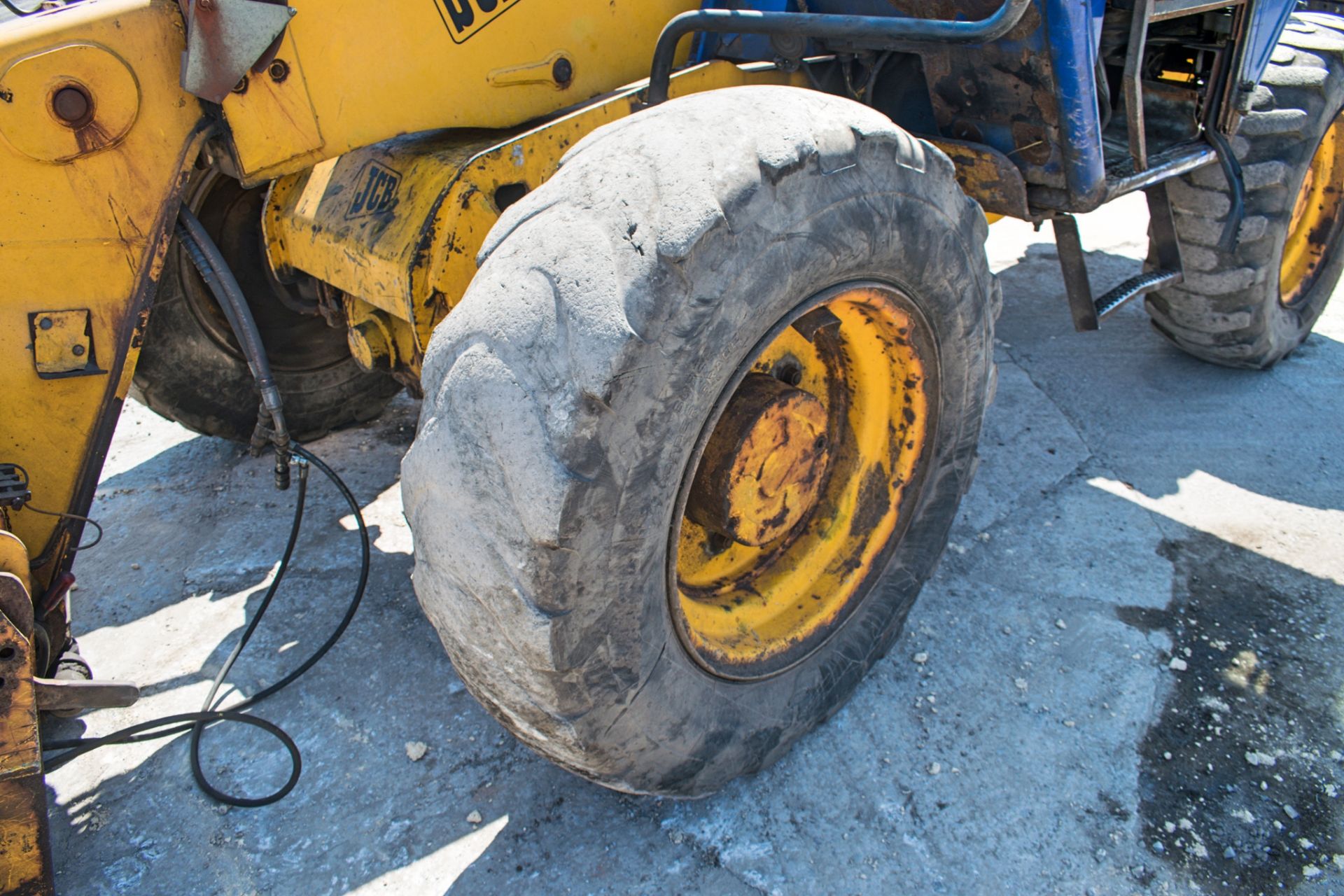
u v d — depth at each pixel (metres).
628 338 1.46
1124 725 2.40
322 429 3.76
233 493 3.49
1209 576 2.91
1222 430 3.66
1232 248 3.46
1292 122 3.44
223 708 2.54
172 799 2.28
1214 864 2.06
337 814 2.23
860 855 2.09
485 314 1.57
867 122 1.77
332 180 2.60
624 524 1.59
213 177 3.13
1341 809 2.18
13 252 1.88
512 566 1.55
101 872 2.11
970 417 2.39
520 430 1.50
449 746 2.41
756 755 2.15
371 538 3.22
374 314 2.69
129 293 2.01
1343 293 4.81
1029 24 2.31
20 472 1.94
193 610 2.91
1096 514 3.20
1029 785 2.25
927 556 2.50
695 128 1.62
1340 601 2.79
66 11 1.91
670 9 2.78
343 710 2.53
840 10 2.62
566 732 1.72
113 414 2.06
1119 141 3.23
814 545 2.37
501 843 2.14
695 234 1.49
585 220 1.55
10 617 1.67
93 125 1.89
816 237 1.68
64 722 2.49
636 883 2.04
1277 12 3.13
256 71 2.04
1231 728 2.39
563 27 2.55
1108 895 2.00
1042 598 2.83
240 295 2.26
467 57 2.38
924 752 2.34
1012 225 5.68
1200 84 3.34
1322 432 3.64
